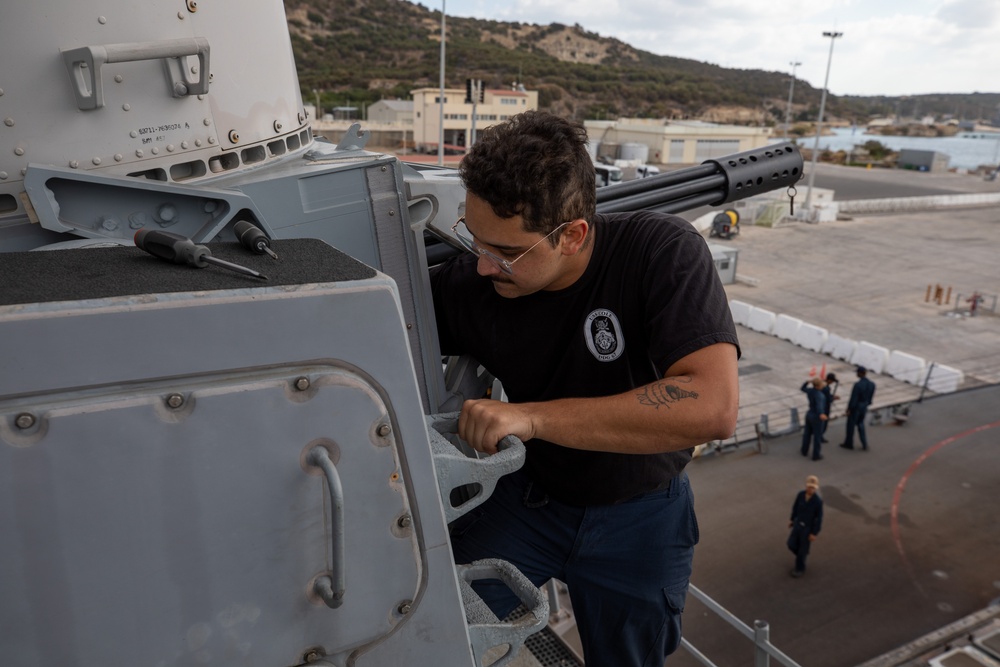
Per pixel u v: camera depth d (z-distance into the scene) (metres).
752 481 11.05
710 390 1.26
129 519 0.84
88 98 1.50
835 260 29.33
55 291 0.83
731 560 8.91
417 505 1.04
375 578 1.03
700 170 2.77
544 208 1.24
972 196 47.28
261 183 1.70
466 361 2.02
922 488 10.89
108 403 0.80
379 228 1.82
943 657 7.03
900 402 14.73
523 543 1.70
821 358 17.80
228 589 0.93
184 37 1.64
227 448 0.88
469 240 1.60
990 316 21.75
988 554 9.11
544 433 1.27
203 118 1.72
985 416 13.84
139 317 0.80
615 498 1.61
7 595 0.81
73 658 0.86
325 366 0.92
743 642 7.39
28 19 1.43
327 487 0.95
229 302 0.84
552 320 1.53
